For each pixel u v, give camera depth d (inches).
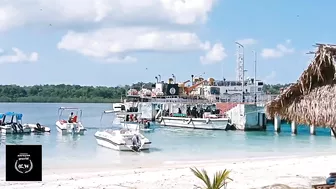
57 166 1108.5
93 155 1327.5
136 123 2325.3
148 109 3122.5
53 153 1373.0
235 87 3297.2
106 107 6756.9
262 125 2394.2
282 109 452.8
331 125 410.9
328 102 414.0
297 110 436.8
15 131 1988.2
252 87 3287.4
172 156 1332.4
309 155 1376.7
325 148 1614.2
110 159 1246.3
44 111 4837.6
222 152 1457.9
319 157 1219.9
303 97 437.1
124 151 1406.3
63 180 849.5
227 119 2385.6
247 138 1993.1
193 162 1190.9
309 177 829.2
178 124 2556.6
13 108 5693.9
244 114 2369.6
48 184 788.6
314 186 543.2
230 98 2960.1
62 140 1770.4
